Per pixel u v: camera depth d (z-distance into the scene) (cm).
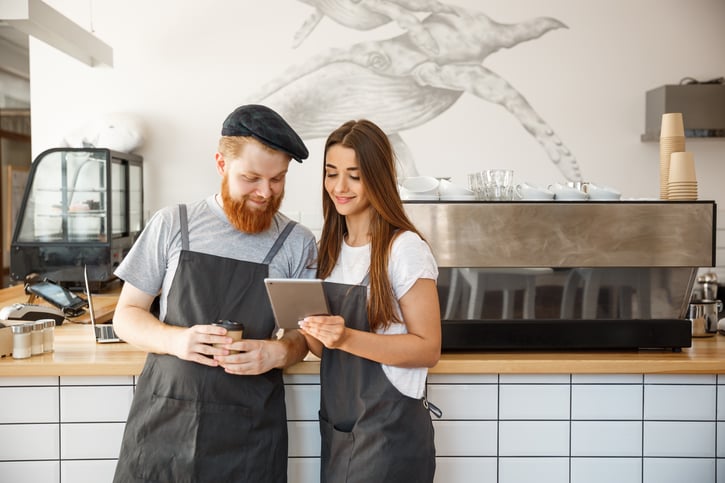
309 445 217
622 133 436
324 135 435
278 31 431
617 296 224
